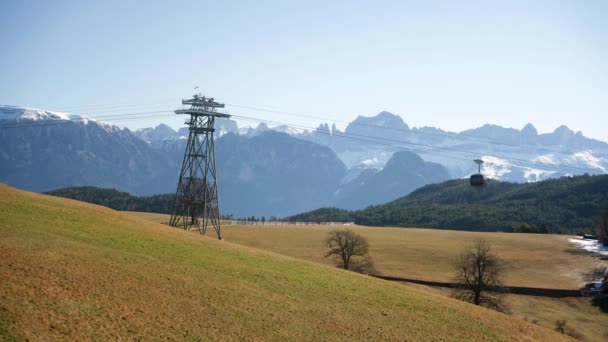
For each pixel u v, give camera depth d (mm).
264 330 47656
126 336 39000
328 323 53219
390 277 120688
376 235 196875
